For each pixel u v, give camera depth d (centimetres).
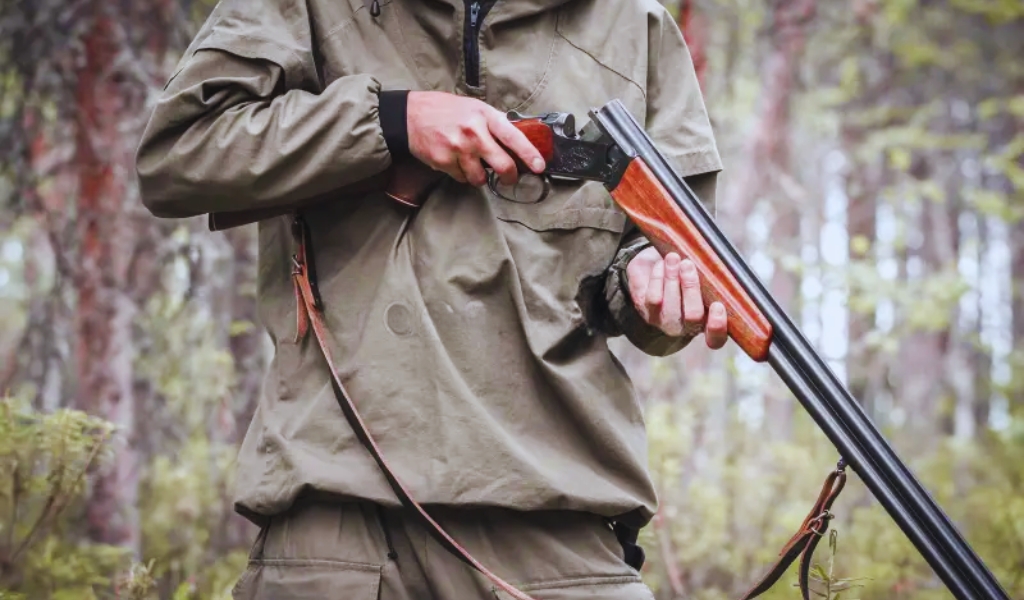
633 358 1000
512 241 323
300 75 325
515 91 331
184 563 675
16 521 570
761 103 1337
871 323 1659
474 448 309
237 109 319
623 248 338
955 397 1764
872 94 1911
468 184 323
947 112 2006
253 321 881
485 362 316
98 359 796
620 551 330
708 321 312
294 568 313
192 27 814
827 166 1930
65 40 787
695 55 1089
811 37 1539
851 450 299
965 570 290
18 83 787
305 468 311
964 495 1101
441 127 311
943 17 1888
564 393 320
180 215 328
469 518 315
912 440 1598
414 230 323
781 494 932
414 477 309
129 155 797
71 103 791
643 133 321
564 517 321
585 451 324
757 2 1280
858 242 1382
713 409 1036
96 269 800
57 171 802
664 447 785
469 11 329
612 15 345
